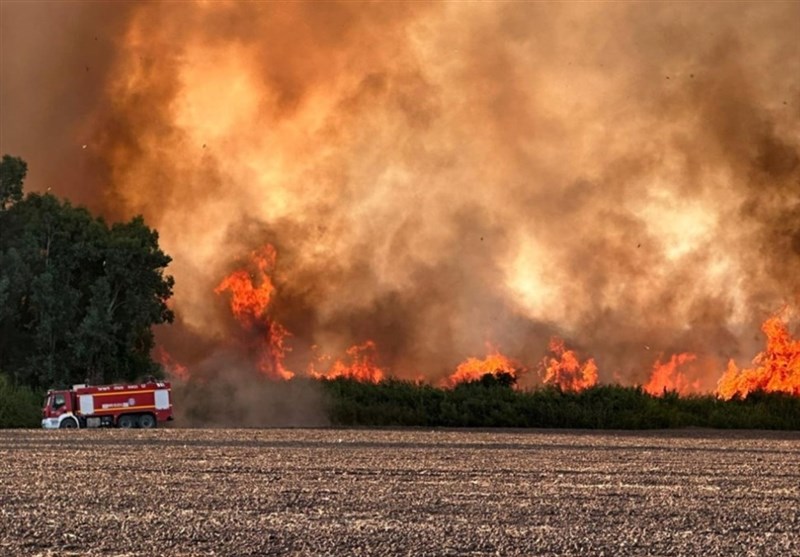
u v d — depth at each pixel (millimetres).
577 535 38031
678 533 38781
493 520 40688
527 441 74500
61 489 47531
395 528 38781
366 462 59031
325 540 36656
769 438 80625
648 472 56188
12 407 94562
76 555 34500
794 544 37250
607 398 94375
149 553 34812
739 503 45750
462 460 60750
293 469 55438
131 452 63938
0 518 40219
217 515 41156
